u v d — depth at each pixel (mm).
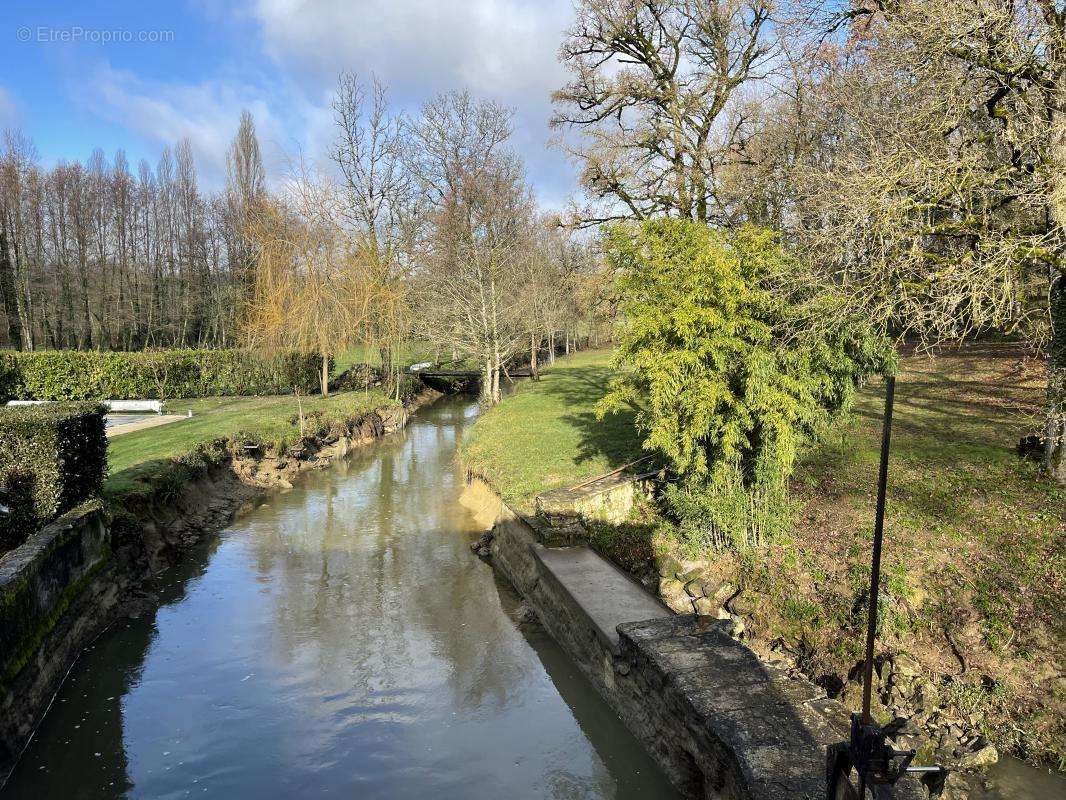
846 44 12680
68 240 43594
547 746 6797
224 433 18438
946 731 6684
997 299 8867
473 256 29938
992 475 10258
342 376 35656
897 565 8539
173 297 49188
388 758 6598
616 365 10195
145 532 11992
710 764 5195
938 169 9000
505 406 25797
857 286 9859
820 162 15727
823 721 5113
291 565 12047
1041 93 8961
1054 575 7836
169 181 48781
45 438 9367
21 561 7504
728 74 17203
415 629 9516
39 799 6043
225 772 6395
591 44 18734
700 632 6758
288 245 23578
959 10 8641
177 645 8984
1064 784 6027
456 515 15109
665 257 9680
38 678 7430
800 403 9078
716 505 9914
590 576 9156
